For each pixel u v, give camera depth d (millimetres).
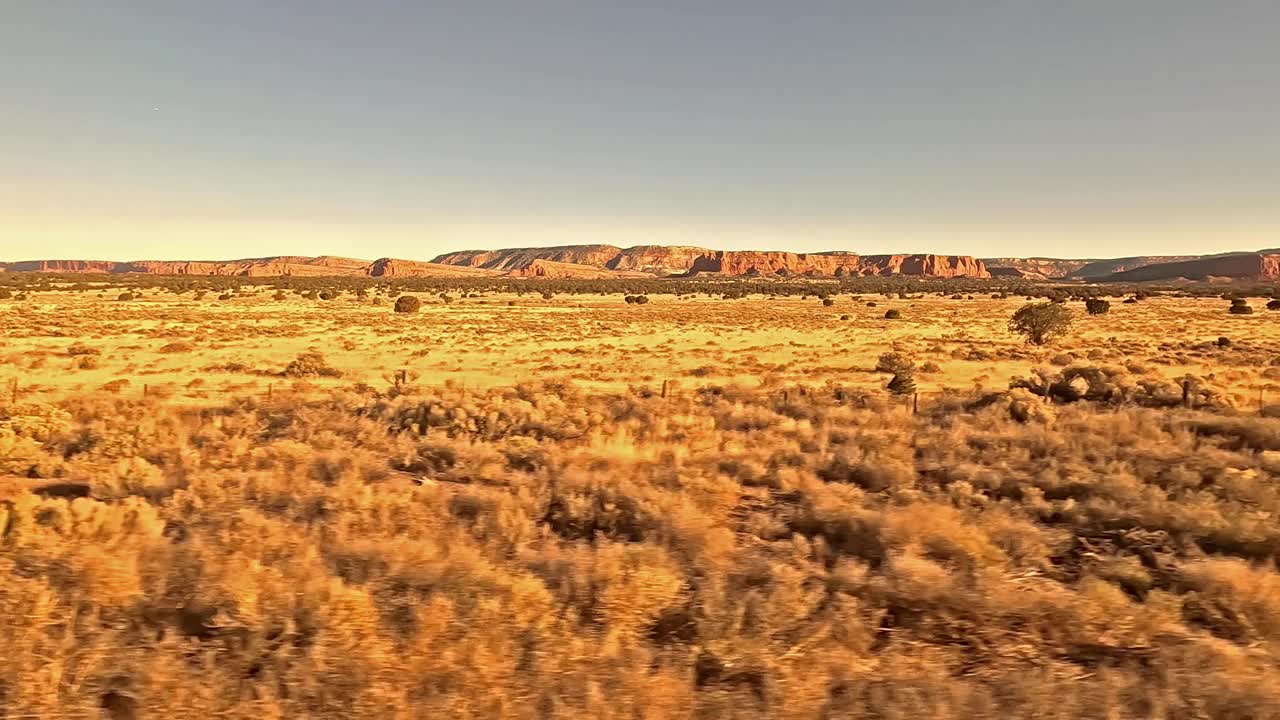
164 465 12508
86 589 6520
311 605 6254
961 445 14664
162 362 32750
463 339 48875
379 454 14195
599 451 13859
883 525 9102
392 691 5043
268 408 19266
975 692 5223
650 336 54406
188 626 6098
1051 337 45750
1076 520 9852
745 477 12680
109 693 5070
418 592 6746
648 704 4988
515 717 4820
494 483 11977
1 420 14414
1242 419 16594
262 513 9539
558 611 6570
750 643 5953
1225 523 9156
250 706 4867
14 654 5266
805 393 23812
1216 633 6465
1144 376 26328
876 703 5066
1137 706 5043
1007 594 7090
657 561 7750
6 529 8211
